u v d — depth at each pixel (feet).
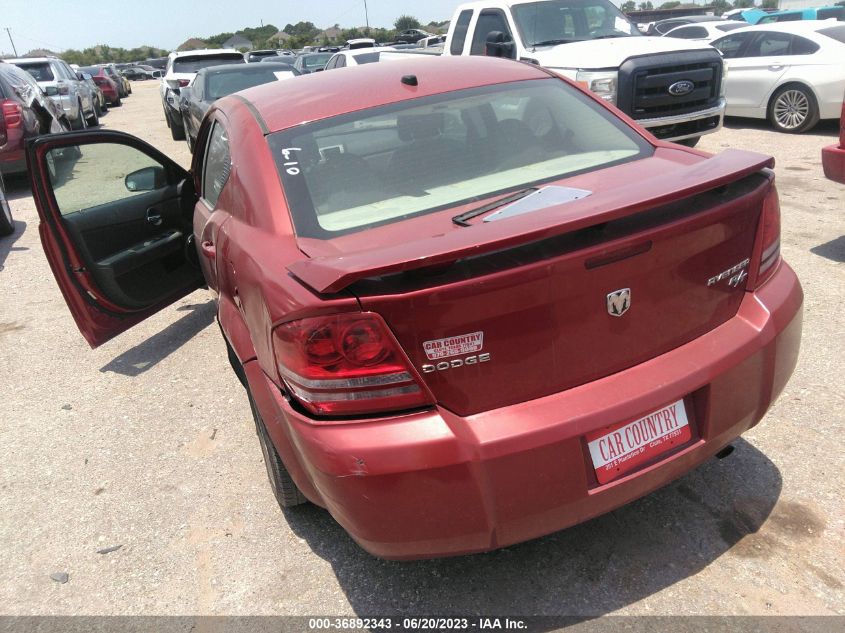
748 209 7.56
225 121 11.33
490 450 6.52
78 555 9.58
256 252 8.15
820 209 20.66
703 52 25.49
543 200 7.69
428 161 8.96
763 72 32.96
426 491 6.52
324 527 9.59
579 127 9.86
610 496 7.06
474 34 30.25
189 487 10.80
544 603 7.95
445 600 8.15
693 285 7.32
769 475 9.49
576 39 28.12
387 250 6.42
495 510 6.70
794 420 10.62
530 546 8.78
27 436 12.84
